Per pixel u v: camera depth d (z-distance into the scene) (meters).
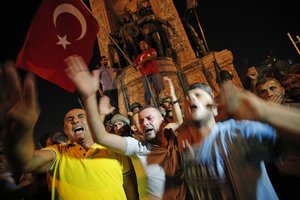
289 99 4.12
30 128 2.16
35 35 5.62
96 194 2.99
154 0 17.11
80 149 3.31
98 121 2.82
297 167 2.34
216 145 2.42
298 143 1.43
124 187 3.45
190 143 2.65
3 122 2.11
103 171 3.13
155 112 3.54
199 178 2.47
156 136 3.44
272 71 7.61
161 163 3.06
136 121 4.52
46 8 5.86
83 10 6.20
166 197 2.89
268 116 1.44
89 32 6.15
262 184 2.20
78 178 3.06
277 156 2.08
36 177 3.90
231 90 1.53
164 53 14.28
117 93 13.98
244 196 2.18
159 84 10.94
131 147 3.08
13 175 3.61
